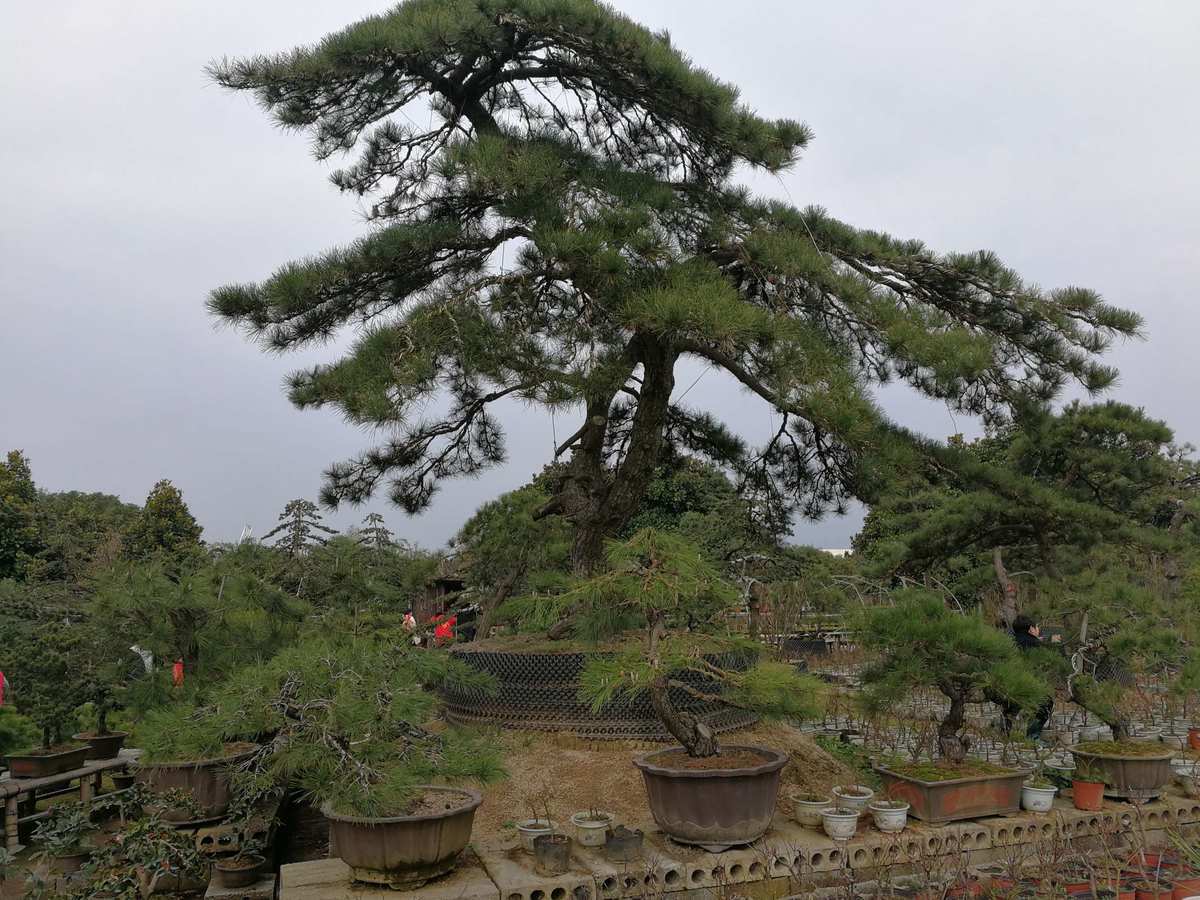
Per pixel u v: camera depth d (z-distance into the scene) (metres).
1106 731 9.29
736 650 5.99
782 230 7.62
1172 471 12.56
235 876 5.40
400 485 8.77
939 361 6.54
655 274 6.50
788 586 13.17
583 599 5.49
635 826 5.34
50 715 7.25
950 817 5.40
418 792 4.74
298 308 6.83
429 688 7.41
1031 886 4.76
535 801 5.73
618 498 7.57
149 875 4.95
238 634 7.33
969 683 5.96
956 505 10.79
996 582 11.85
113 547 26.81
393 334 6.17
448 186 7.12
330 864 4.86
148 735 4.68
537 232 6.49
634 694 5.18
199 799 5.89
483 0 6.72
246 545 8.41
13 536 25.34
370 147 7.77
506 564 10.54
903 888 4.86
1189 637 7.84
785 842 4.99
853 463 8.38
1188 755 7.70
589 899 4.51
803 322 6.91
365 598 8.97
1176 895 4.43
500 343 6.19
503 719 6.77
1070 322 7.91
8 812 6.36
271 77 6.85
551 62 7.55
